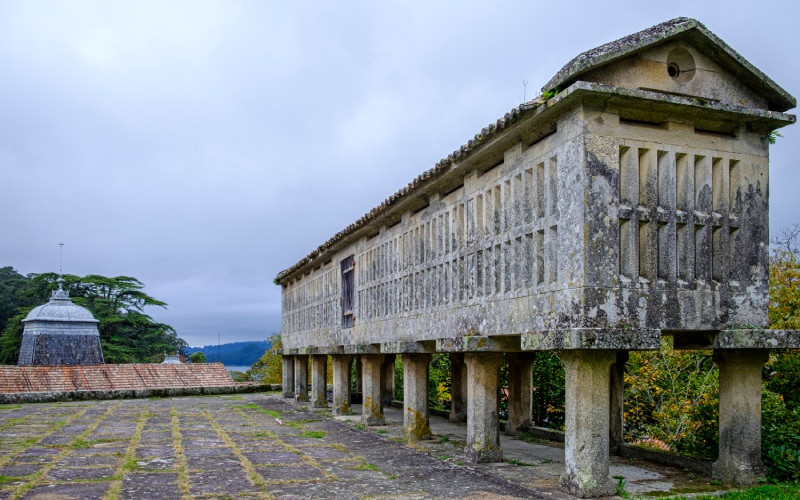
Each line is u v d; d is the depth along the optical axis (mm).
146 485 8977
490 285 10062
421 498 8203
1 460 10781
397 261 13945
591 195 7922
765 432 9586
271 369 39188
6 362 45312
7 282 57688
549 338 7996
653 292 8180
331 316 18953
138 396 24656
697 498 7930
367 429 14938
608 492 7973
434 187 11883
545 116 8570
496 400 10656
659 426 15844
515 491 8453
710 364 16406
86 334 32438
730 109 8484
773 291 14039
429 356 13320
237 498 8250
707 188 8695
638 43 8141
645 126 8391
